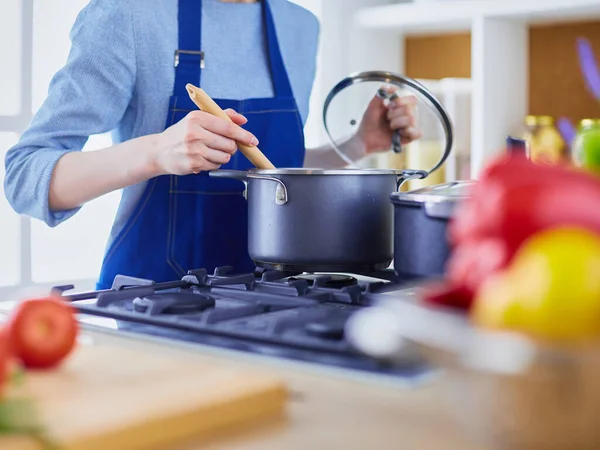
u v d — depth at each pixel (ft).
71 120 5.04
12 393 2.11
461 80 9.02
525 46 9.13
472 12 8.64
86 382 2.26
